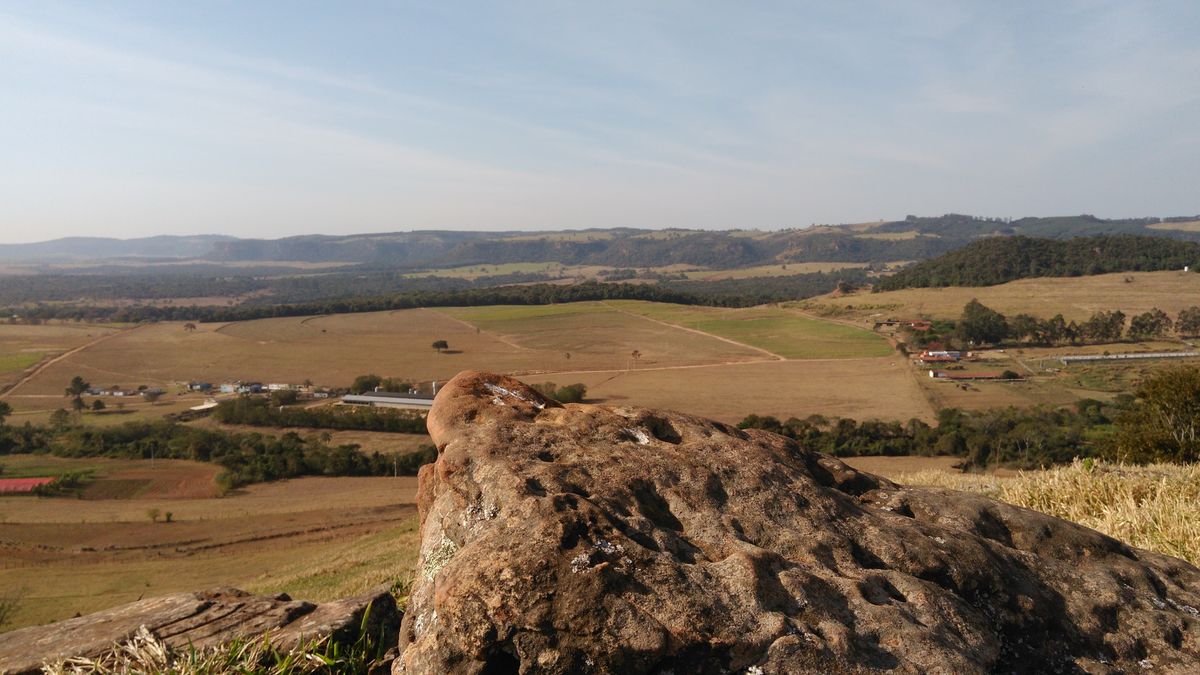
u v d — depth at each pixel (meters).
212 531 40.53
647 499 3.37
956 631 2.86
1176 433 16.25
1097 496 8.19
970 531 3.81
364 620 3.67
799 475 3.76
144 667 3.30
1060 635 3.20
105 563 35.44
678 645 2.48
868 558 3.29
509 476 3.30
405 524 36.81
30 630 3.85
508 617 2.57
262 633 3.66
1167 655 3.16
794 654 2.50
